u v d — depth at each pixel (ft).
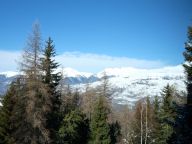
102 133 183.32
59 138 147.43
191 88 71.51
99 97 195.00
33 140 112.06
